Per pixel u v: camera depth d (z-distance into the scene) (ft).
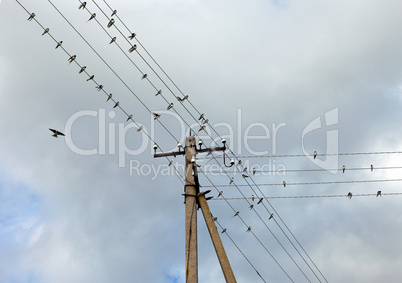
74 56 52.65
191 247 45.60
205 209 48.44
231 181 60.75
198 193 49.80
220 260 44.65
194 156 51.34
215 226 47.14
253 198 63.41
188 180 50.70
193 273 43.86
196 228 47.21
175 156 55.36
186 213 48.29
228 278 43.34
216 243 45.80
